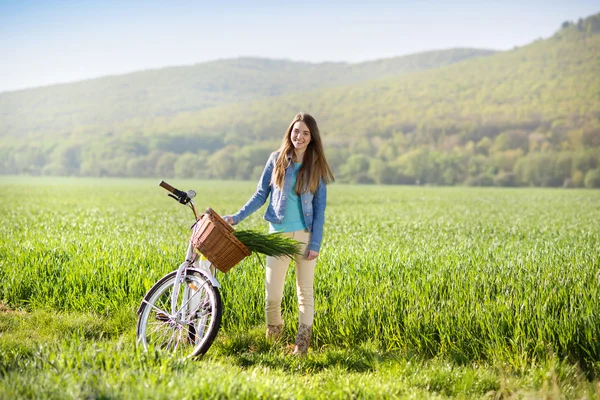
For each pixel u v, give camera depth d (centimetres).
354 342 557
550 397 407
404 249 1052
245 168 15775
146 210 2688
